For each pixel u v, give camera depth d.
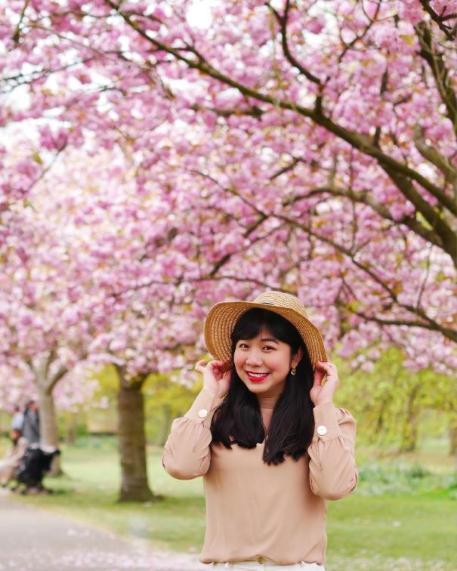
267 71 9.97
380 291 11.87
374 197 10.41
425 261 12.70
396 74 9.48
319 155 10.74
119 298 12.45
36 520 15.42
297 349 3.73
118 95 10.15
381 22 8.76
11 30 9.13
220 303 3.71
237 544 3.54
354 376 18.28
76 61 9.26
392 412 18.64
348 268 11.70
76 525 14.62
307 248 12.02
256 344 3.68
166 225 11.67
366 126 9.40
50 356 24.81
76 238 15.39
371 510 17.20
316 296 11.71
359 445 20.50
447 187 10.72
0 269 13.61
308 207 11.26
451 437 32.88
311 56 9.77
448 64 8.39
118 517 15.88
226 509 3.58
